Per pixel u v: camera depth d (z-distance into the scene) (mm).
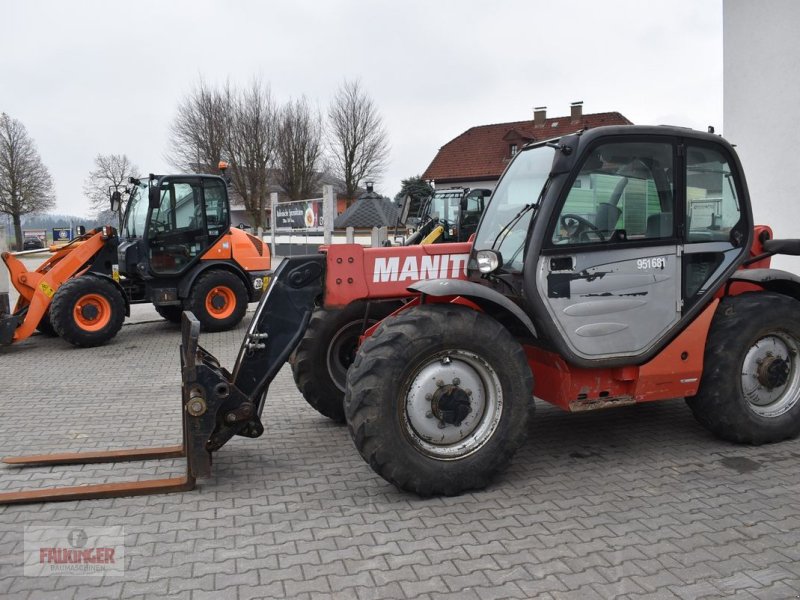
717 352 4445
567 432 5027
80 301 9117
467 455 3885
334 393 5258
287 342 4215
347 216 17625
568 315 4051
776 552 3186
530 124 37219
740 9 8367
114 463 4520
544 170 4207
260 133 34156
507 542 3314
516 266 4129
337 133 36531
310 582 2963
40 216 44062
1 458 4594
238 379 4141
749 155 8430
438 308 3891
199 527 3520
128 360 8359
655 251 4227
